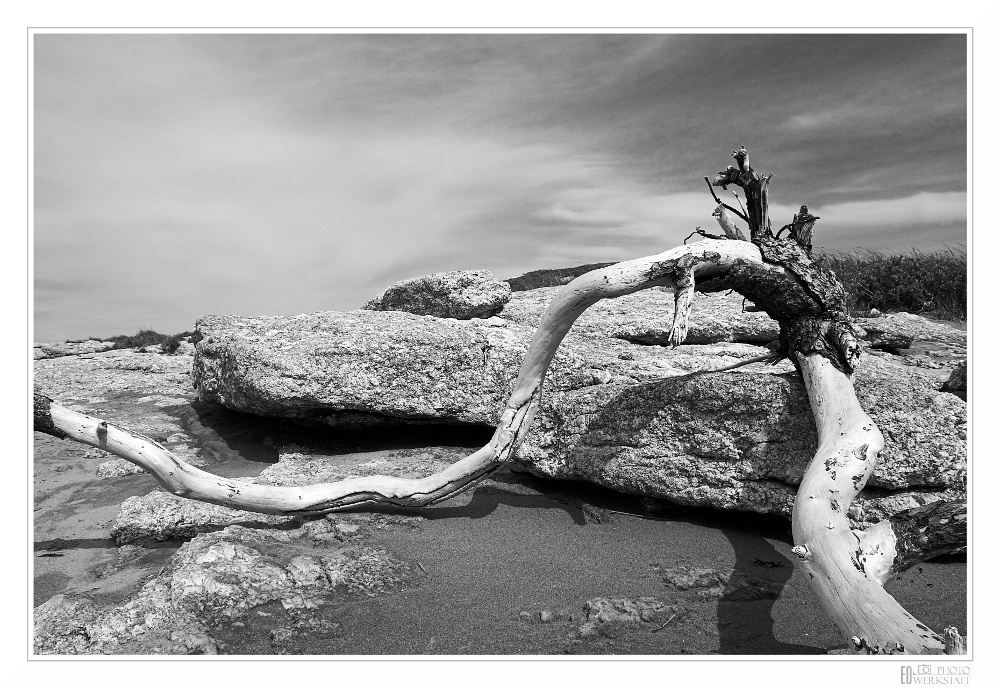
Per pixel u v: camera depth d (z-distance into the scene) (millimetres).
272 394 5410
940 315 11156
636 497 4719
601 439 4645
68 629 3270
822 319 4262
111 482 5812
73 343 16047
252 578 3609
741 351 6164
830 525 3209
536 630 3303
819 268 4387
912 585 3609
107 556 4301
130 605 3393
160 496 4715
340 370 5488
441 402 5621
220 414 7387
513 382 5523
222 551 3797
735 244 4301
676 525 4410
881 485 3947
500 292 7738
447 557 4031
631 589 3645
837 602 2990
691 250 4156
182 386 9633
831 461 3551
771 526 4320
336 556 3957
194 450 6414
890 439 3973
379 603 3541
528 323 7492
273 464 5645
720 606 3482
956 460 3865
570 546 4156
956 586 3584
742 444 4160
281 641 3207
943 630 3207
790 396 4125
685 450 4312
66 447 6984
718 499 4191
